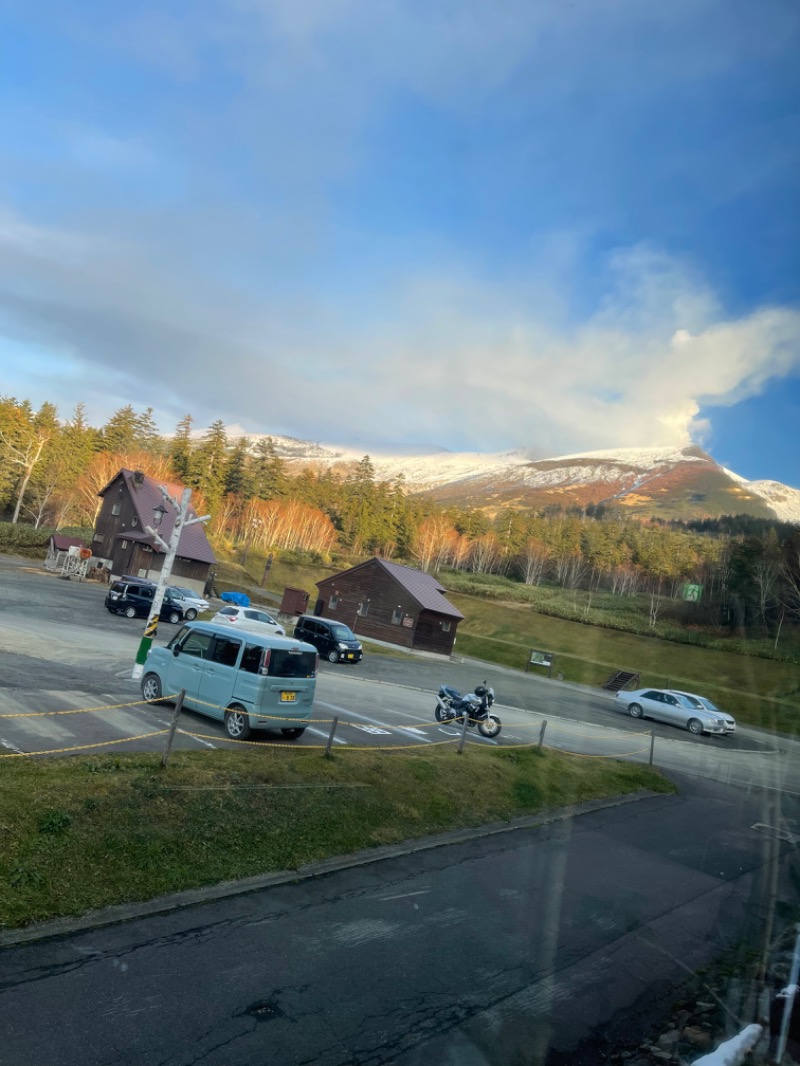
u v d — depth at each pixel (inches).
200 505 2413.9
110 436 3139.8
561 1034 170.4
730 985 146.3
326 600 1523.1
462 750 482.3
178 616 1251.2
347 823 320.8
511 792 399.9
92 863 237.9
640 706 668.7
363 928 227.9
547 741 492.4
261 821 299.0
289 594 1560.0
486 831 346.3
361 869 283.9
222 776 327.0
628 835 346.0
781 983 129.8
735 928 174.6
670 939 225.0
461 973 201.2
